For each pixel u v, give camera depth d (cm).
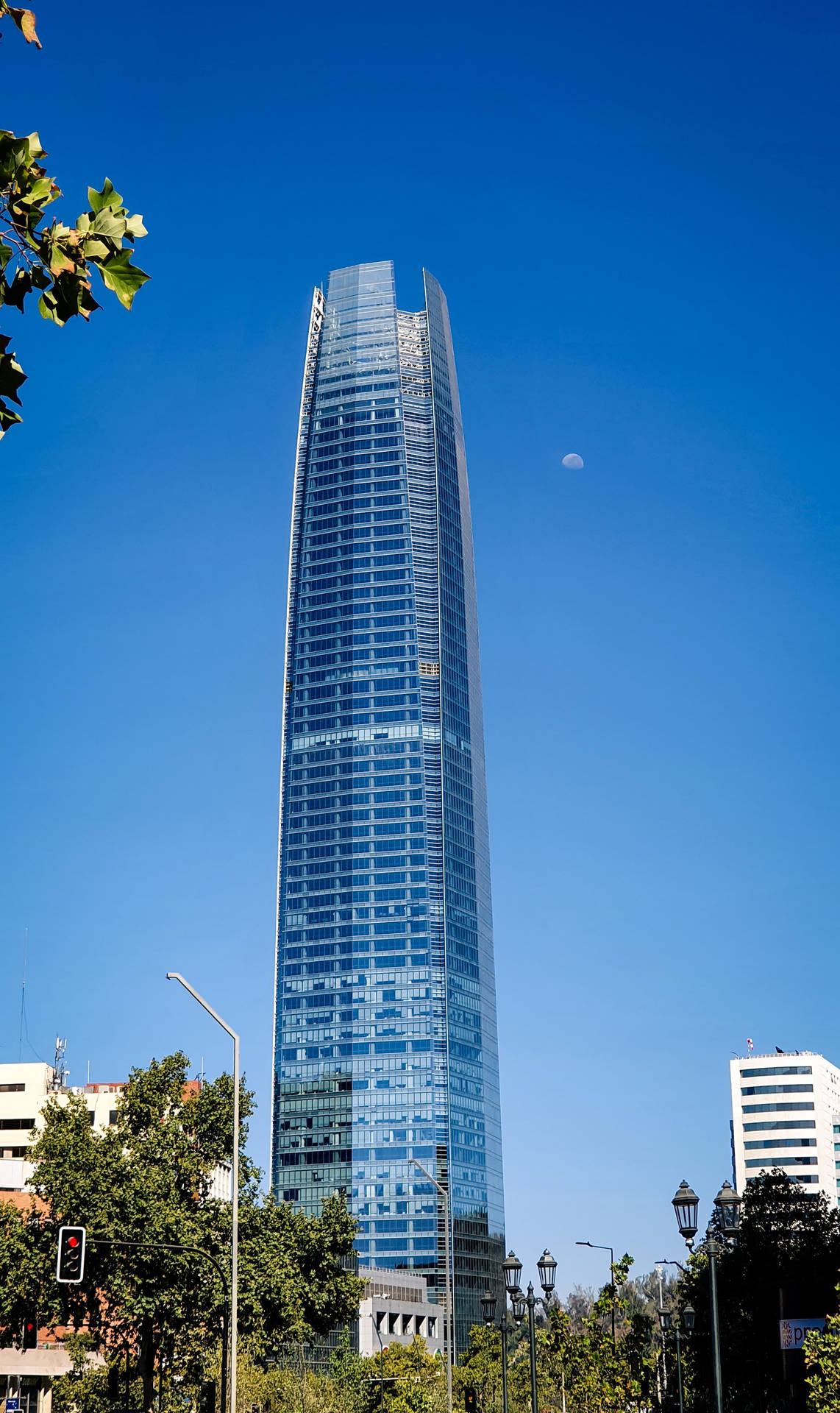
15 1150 16575
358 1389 14325
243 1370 11438
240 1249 7662
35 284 915
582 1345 7894
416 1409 12456
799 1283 8019
